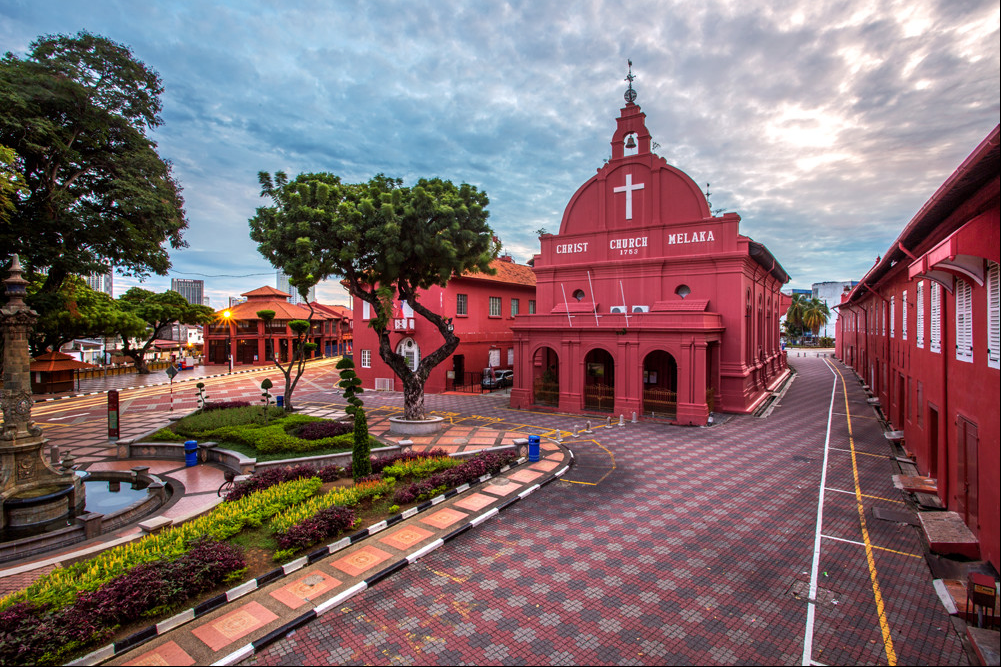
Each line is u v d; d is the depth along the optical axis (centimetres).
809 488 1302
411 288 2117
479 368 3484
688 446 1772
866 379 3244
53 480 1195
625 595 789
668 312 2250
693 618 724
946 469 1090
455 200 1875
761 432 1981
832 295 8931
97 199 2069
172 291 4938
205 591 771
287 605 757
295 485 1205
